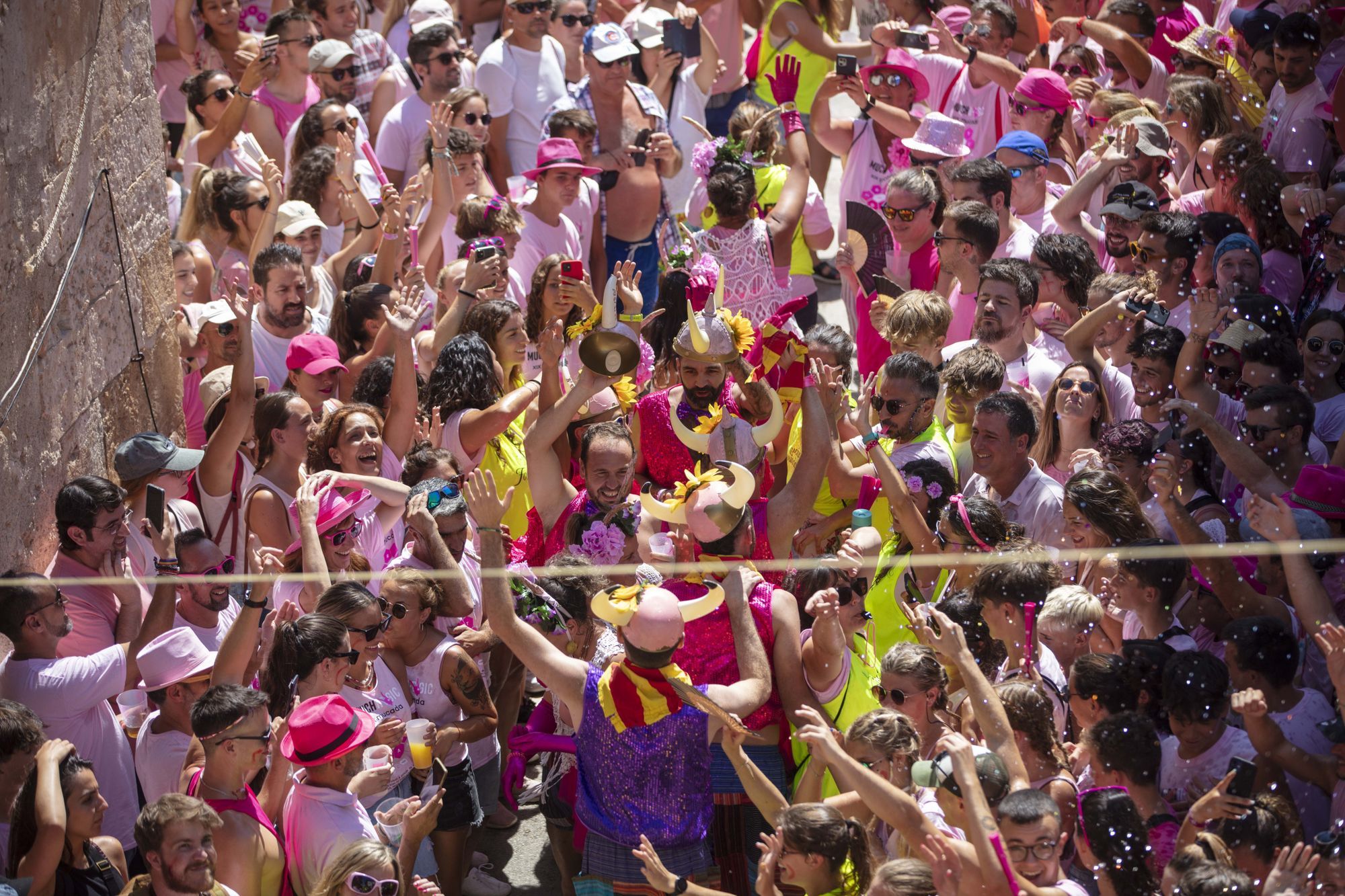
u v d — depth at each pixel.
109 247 18.31
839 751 11.63
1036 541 15.88
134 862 13.62
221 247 24.59
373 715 14.23
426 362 21.05
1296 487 14.95
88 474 17.36
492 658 17.03
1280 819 11.38
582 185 25.52
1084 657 13.19
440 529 16.30
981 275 19.55
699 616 12.73
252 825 12.34
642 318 19.28
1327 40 23.98
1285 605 14.66
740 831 13.73
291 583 15.78
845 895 11.52
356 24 30.80
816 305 26.66
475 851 16.59
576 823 14.35
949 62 27.45
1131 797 11.76
